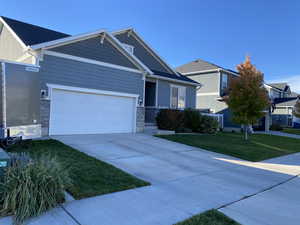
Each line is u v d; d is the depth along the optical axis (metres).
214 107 22.66
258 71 13.41
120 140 9.41
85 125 10.09
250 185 5.14
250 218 3.44
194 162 7.05
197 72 23.94
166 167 6.21
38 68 6.39
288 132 23.06
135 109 12.05
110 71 10.92
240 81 13.36
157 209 3.53
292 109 28.14
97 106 10.50
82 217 3.09
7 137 5.61
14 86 5.79
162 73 16.41
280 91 34.31
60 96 9.27
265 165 7.45
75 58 9.64
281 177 6.00
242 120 13.27
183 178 5.34
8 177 3.11
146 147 8.59
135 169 5.76
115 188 4.21
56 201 3.37
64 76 9.33
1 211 2.91
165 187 4.62
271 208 3.87
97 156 6.62
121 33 14.90
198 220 3.21
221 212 3.57
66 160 5.70
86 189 4.00
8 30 11.45
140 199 3.88
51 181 3.31
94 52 10.31
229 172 6.19
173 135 12.05
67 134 9.49
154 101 15.55
